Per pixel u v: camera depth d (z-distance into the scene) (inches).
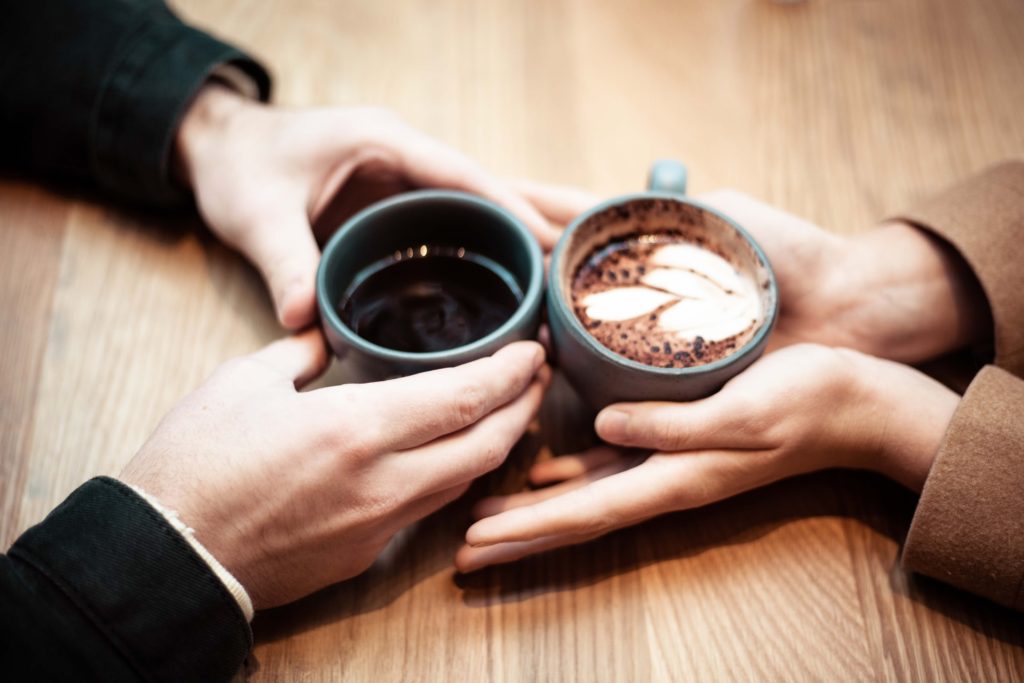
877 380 17.5
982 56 25.0
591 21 25.6
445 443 16.4
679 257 17.8
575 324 16.2
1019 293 18.1
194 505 15.5
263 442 15.8
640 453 18.0
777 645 16.8
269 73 22.3
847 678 16.5
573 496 16.7
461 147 23.0
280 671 16.5
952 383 19.6
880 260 19.0
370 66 24.5
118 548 14.8
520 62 24.7
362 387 16.1
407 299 18.2
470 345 16.3
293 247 18.4
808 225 19.2
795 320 19.4
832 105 24.0
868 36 25.4
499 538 16.5
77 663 14.2
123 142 20.6
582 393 17.3
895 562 17.7
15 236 21.3
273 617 17.0
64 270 20.9
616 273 17.8
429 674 16.5
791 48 25.1
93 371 19.5
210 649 15.1
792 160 22.9
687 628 17.0
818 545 17.9
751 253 17.3
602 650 16.8
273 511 15.7
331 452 15.7
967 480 16.3
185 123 20.8
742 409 16.5
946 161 23.0
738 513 18.3
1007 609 17.1
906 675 16.5
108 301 20.5
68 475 18.3
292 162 19.5
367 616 17.1
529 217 19.3
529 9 25.8
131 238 21.5
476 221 17.9
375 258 18.2
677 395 16.4
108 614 14.5
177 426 16.2
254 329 20.2
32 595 14.3
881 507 18.3
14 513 17.8
